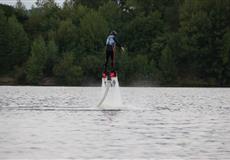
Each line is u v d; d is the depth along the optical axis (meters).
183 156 75.38
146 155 76.12
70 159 72.94
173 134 98.19
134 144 85.62
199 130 104.75
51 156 74.69
